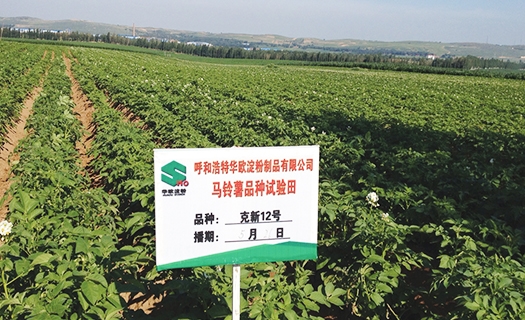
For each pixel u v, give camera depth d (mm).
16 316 4371
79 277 4629
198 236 4016
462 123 18984
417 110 23812
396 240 6336
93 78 31797
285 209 4164
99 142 12945
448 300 6617
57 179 7934
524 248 7996
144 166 9766
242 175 4031
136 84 25109
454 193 9781
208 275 5363
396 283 5848
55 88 23766
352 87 34938
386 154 12016
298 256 4230
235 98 24406
